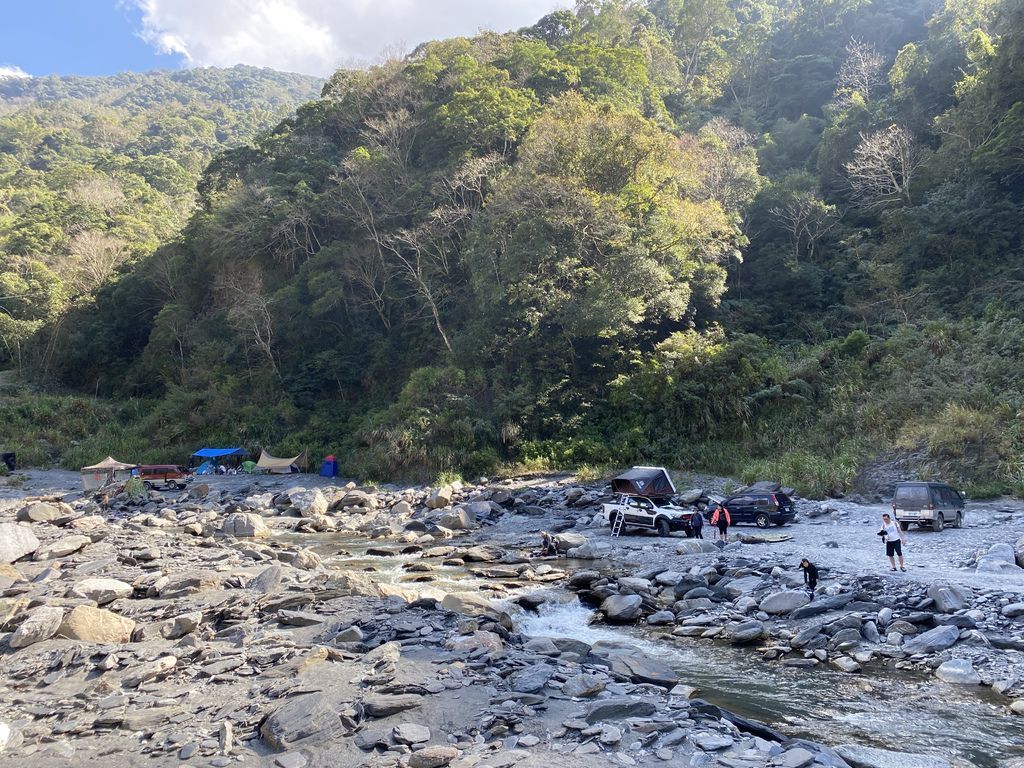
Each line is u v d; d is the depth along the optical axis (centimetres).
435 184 6119
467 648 1277
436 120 6631
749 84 10106
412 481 4497
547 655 1280
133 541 2598
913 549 2166
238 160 8281
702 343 4609
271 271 6838
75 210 10925
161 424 6197
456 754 864
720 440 4241
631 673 1216
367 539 2980
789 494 3278
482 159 5862
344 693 1062
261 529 3094
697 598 1791
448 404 4788
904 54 7556
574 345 5006
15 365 8075
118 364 7738
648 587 1870
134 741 930
